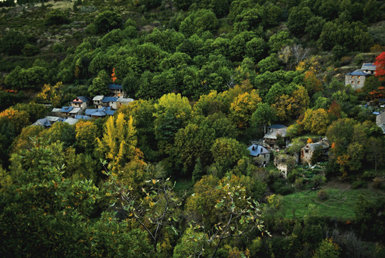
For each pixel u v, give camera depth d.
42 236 19.09
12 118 101.25
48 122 101.94
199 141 78.56
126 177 67.19
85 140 83.38
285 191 64.12
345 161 66.00
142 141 85.12
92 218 56.50
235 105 92.00
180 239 48.59
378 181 61.47
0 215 18.89
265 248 50.50
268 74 104.19
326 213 56.41
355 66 101.94
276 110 90.69
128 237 23.06
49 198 20.77
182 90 112.00
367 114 78.50
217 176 69.50
